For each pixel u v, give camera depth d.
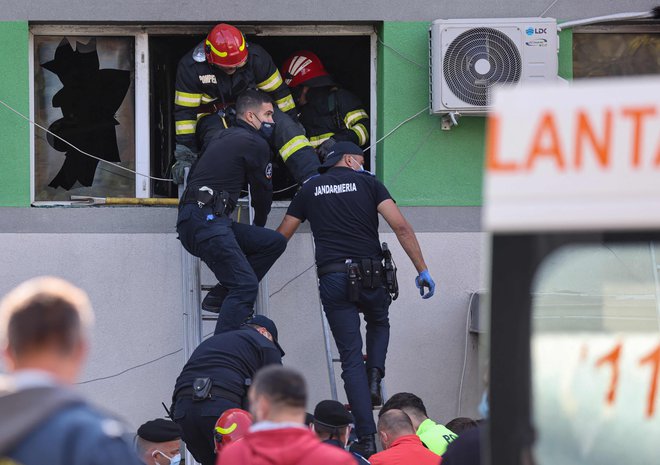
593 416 6.29
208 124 21.38
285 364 21.31
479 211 21.62
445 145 21.67
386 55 21.69
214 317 20.23
